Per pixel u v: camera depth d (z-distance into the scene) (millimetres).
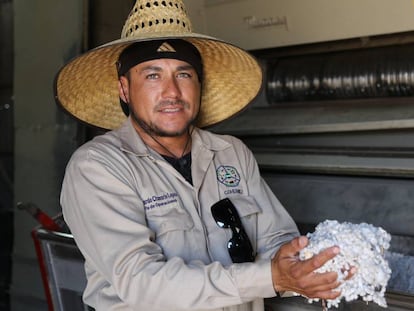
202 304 1236
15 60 3100
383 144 2340
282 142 2617
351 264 1184
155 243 1344
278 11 2490
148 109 1433
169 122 1428
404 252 1996
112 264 1268
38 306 3113
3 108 3545
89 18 2801
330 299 1219
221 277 1232
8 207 3562
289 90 2725
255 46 2629
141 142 1462
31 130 3074
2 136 3562
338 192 2258
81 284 1861
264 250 1526
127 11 2930
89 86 1640
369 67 2486
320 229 1268
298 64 2703
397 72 2416
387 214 2102
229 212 1474
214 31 2705
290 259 1201
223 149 1585
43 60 2971
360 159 2285
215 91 1726
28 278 3146
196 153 1522
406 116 2285
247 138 2711
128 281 1253
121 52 1538
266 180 2463
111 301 1380
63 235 1851
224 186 1537
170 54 1411
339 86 2568
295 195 2352
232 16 2617
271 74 2773
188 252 1392
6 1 3436
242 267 1242
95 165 1355
